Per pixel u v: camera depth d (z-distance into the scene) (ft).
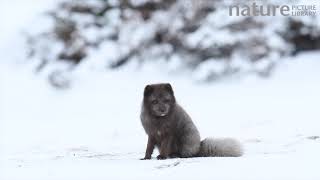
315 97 54.90
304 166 24.02
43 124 55.06
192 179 22.61
